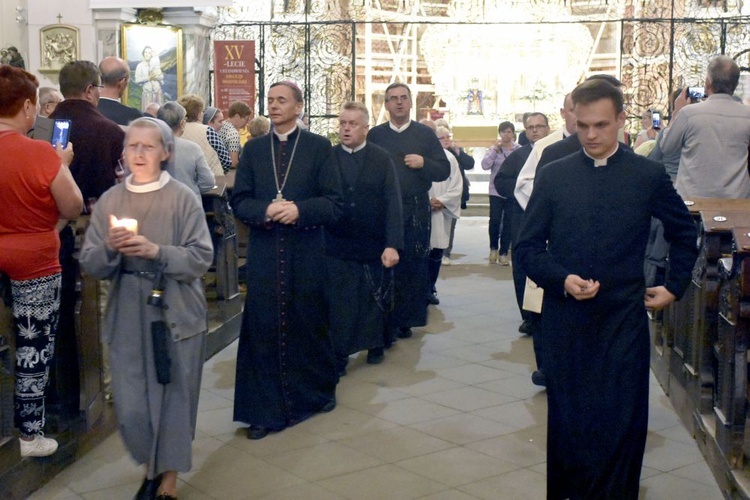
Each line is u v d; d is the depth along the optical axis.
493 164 10.86
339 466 4.33
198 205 3.79
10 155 3.72
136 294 3.71
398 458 4.43
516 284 6.48
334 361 5.18
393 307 6.52
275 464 4.36
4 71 3.74
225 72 12.53
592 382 3.30
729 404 3.95
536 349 5.65
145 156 3.72
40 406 3.93
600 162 3.31
